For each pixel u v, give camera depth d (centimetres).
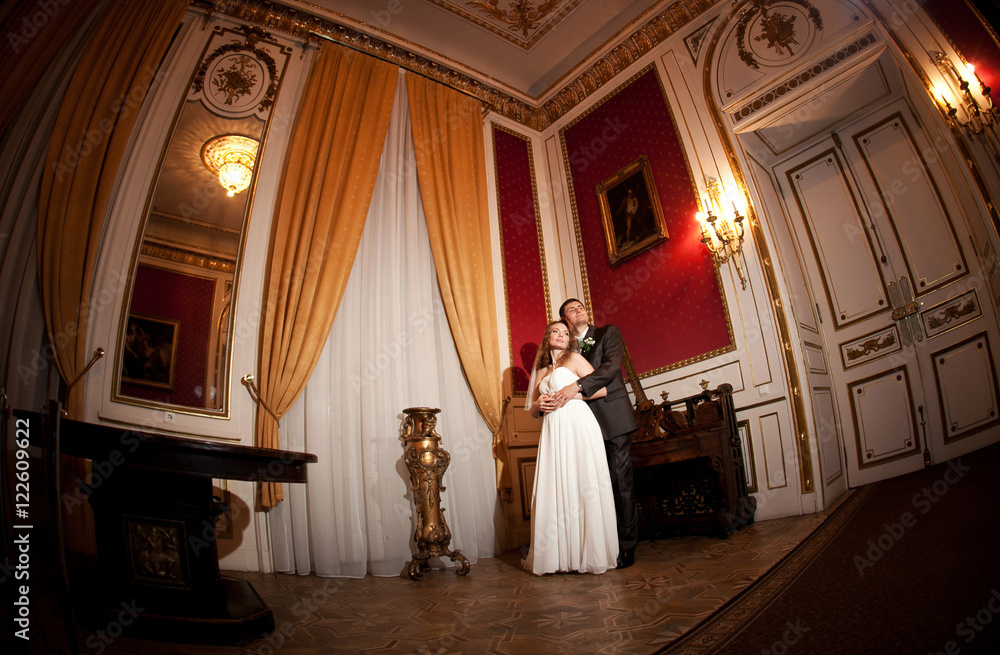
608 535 292
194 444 205
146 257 357
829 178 473
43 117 338
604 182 547
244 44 439
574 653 166
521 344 511
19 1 335
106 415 317
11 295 303
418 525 331
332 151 440
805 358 403
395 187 468
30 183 324
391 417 393
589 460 304
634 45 538
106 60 368
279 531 344
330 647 185
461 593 271
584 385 320
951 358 395
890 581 193
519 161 589
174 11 406
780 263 428
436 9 507
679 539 367
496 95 584
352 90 473
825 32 418
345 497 357
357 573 338
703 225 455
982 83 298
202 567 208
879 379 429
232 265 388
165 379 344
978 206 329
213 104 411
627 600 222
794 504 376
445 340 445
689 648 159
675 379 459
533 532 312
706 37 493
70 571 233
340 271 407
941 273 407
